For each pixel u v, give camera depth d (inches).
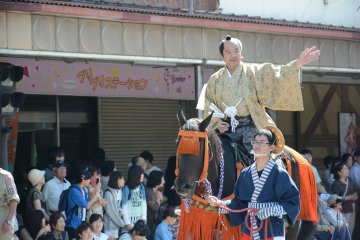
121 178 621.3
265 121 414.0
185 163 369.1
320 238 739.4
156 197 665.6
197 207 385.7
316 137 959.0
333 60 793.6
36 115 730.8
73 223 585.0
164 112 813.9
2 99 541.3
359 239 843.4
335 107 975.6
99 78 668.7
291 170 418.9
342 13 885.8
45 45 589.0
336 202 747.4
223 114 419.2
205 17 666.2
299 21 828.6
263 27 711.7
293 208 356.8
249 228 360.5
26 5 566.9
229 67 426.0
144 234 597.9
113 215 615.5
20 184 679.1
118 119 782.5
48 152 680.4
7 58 614.9
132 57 634.8
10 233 506.0
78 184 598.9
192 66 711.7
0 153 554.6
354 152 939.3
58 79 644.1
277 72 412.5
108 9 605.3
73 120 757.3
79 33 605.9
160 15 636.7
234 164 398.9
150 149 803.4
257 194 358.9
